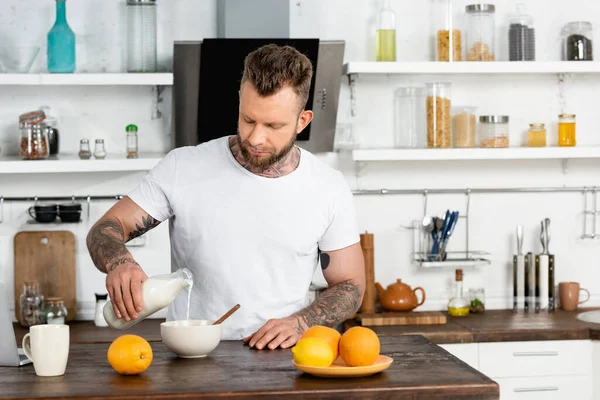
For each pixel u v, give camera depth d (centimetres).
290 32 410
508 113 424
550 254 415
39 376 183
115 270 204
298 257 244
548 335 360
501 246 424
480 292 411
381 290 399
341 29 413
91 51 402
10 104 399
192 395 164
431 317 375
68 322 393
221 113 377
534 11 423
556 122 426
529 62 392
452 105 422
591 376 364
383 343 218
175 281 203
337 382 174
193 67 370
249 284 240
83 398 162
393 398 169
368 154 383
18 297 396
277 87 210
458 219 421
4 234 398
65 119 402
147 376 181
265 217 240
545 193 425
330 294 238
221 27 390
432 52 417
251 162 221
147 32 382
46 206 390
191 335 199
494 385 172
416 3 416
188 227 241
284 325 219
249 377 179
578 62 395
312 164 247
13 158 387
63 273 398
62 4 379
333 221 248
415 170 418
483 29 400
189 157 244
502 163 423
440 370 185
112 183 404
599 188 427
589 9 426
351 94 412
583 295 428
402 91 398
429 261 407
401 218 418
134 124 404
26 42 399
